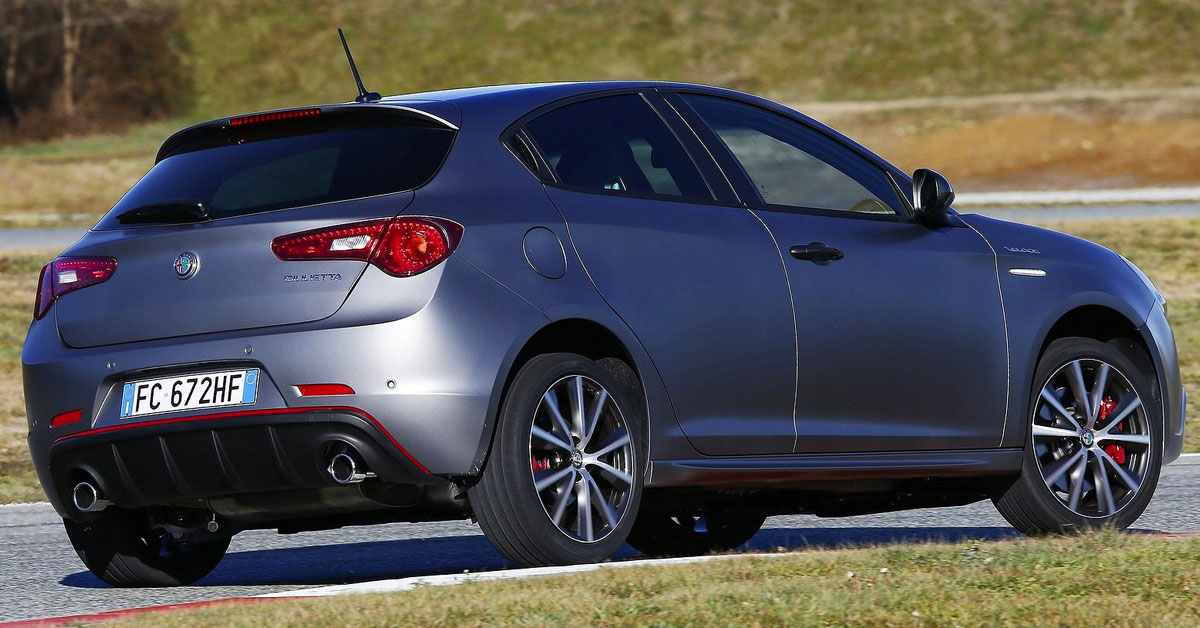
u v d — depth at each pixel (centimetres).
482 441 1786
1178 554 1728
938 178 2261
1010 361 2297
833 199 2228
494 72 17275
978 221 2373
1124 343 2492
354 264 1780
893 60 17150
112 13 17488
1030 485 2319
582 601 1492
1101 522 2359
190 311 1845
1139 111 14625
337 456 1753
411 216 1795
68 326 1941
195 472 1836
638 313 1927
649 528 2448
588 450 1912
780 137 2238
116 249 1927
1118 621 1383
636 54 17512
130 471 1872
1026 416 2314
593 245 1916
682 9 18375
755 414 2047
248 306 1811
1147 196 10844
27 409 1975
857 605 1445
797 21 18062
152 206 1927
